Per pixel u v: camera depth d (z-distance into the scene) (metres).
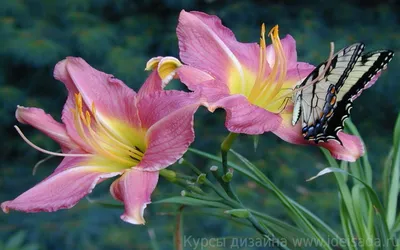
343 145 0.63
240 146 1.44
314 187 1.38
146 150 0.62
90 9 1.71
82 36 1.50
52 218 1.28
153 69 0.65
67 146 0.67
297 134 0.65
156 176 0.62
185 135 0.61
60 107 1.63
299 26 1.60
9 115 1.54
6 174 1.53
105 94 0.66
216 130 1.53
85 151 0.66
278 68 0.67
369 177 0.72
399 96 1.54
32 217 1.29
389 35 1.61
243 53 0.69
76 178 0.64
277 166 1.39
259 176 0.71
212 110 0.62
